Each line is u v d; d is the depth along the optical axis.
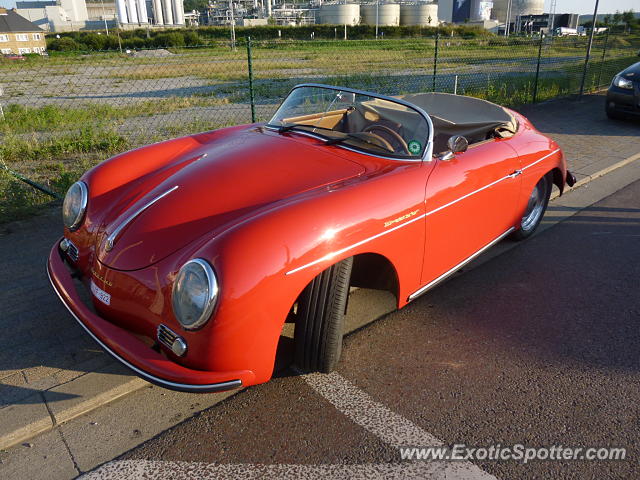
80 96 17.02
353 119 3.64
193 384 2.24
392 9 113.88
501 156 3.76
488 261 4.45
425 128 3.24
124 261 2.57
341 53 39.16
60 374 2.88
